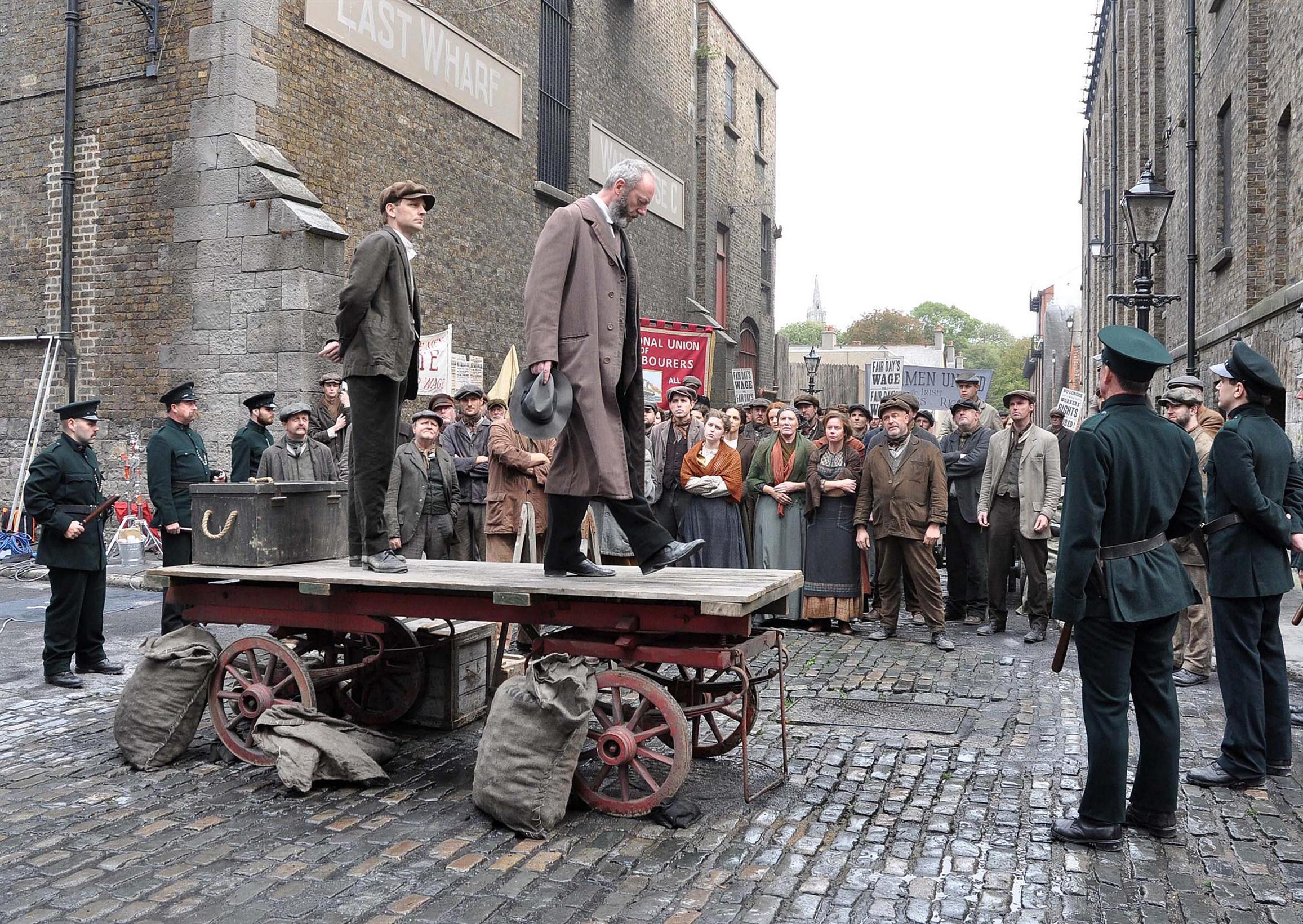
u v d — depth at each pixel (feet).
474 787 14.02
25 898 11.50
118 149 37.63
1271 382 15.99
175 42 36.47
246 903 11.37
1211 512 15.93
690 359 44.75
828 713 19.74
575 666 14.11
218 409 36.06
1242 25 42.45
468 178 48.88
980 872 12.23
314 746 15.48
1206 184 51.16
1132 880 12.01
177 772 16.34
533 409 13.39
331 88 39.63
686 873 12.22
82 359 38.42
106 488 38.17
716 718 19.45
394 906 11.28
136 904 11.33
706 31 83.30
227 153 35.63
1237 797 14.99
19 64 39.47
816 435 36.88
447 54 46.78
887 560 27.78
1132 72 78.74
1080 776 15.78
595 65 63.67
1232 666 15.48
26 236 39.68
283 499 16.96
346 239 36.96
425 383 40.27
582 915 11.07
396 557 16.42
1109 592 12.91
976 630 29.35
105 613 29.81
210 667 16.83
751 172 96.48
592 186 63.00
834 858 12.68
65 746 17.72
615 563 29.32
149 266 37.19
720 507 28.91
